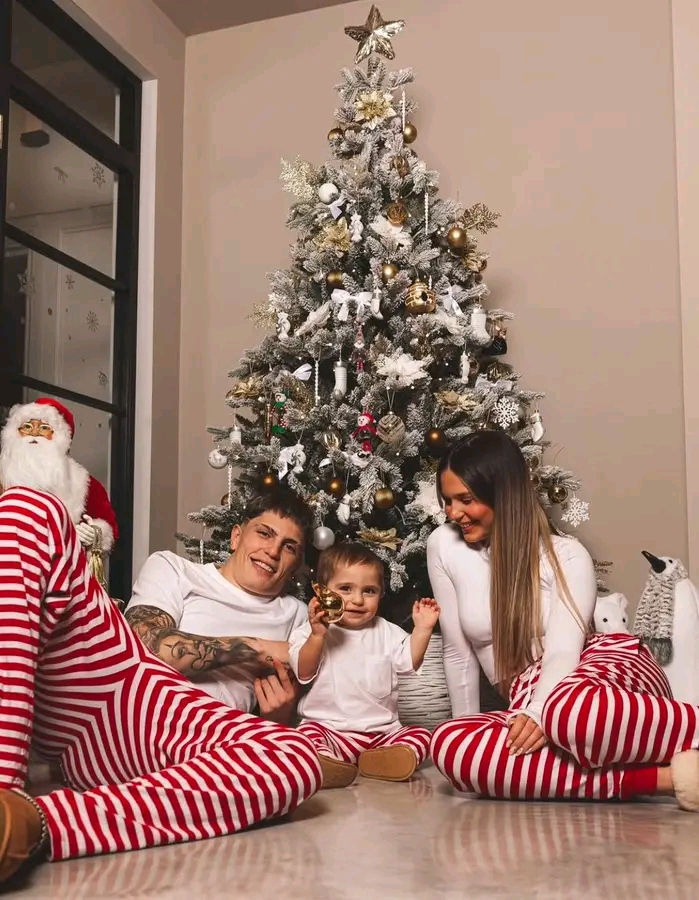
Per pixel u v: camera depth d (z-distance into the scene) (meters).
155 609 2.28
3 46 3.13
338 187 3.14
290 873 1.29
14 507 1.42
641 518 3.39
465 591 2.28
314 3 3.99
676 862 1.37
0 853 1.14
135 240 3.88
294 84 4.02
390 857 1.39
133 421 3.82
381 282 3.01
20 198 3.29
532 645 2.14
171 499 3.92
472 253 3.18
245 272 3.99
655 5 3.58
